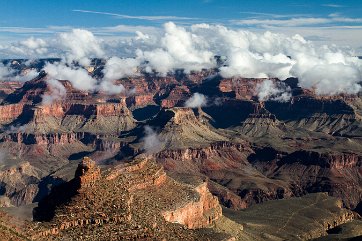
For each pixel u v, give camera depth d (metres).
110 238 173.50
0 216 170.38
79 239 169.88
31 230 168.38
